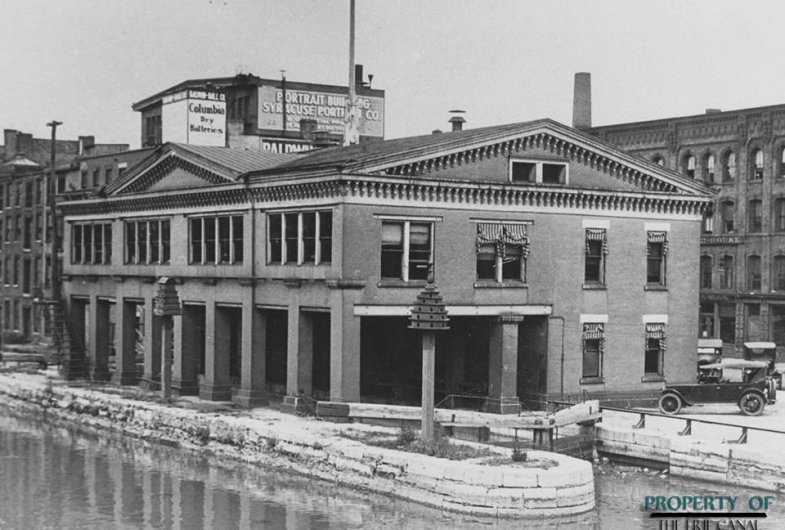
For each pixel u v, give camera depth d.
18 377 63.38
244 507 34.31
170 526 32.25
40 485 38.19
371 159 42.91
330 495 35.78
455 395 46.53
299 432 39.75
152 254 56.25
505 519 32.00
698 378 52.00
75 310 63.78
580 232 48.81
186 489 37.16
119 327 58.88
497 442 39.59
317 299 44.41
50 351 72.12
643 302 50.56
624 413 46.50
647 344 50.84
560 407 47.69
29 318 87.94
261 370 48.53
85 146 91.81
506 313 46.56
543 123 47.34
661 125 76.81
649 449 39.22
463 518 32.28
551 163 48.09
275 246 47.31
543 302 47.81
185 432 45.34
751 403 45.53
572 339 48.59
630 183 50.28
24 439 48.47
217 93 71.50
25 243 88.88
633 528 31.14
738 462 36.31
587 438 40.44
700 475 37.34
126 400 51.03
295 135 83.12
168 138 72.88
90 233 62.28
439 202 45.03
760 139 70.62
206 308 51.56
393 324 52.16
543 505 32.00
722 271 73.25
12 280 90.88
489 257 46.62
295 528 31.56
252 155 54.47
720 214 73.38
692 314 51.97
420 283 44.62
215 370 50.94
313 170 43.88
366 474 36.03
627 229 50.09
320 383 52.00
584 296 48.91
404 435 37.34
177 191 52.62
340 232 42.91
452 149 44.91
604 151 49.19
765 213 70.19
